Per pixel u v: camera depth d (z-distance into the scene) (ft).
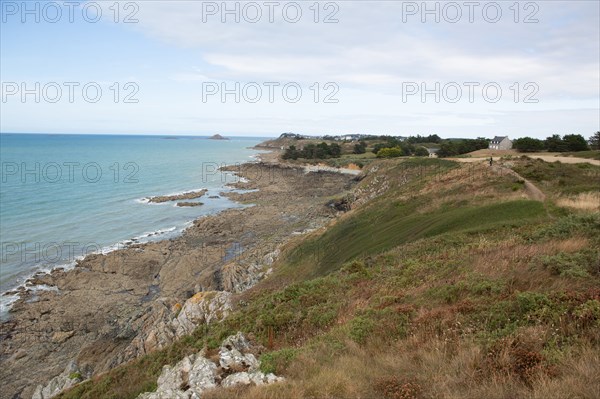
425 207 108.37
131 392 40.57
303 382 25.96
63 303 102.99
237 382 28.45
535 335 25.96
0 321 93.40
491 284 37.50
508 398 20.66
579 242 44.50
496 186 104.68
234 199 255.09
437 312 34.73
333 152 479.00
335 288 57.93
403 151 405.18
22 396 69.10
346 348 32.58
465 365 24.75
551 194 88.99
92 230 170.09
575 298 29.19
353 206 204.33
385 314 38.04
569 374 21.52
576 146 218.38
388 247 84.64
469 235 70.33
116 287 114.01
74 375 71.67
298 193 278.87
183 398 28.09
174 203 236.22
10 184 261.24
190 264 132.46
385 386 23.95
